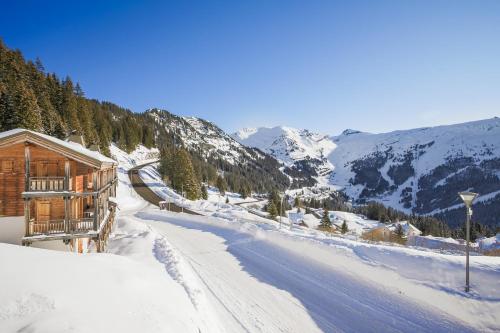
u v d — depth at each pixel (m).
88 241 20.98
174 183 72.44
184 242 21.36
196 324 7.67
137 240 19.89
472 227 87.81
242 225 25.19
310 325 9.80
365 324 9.81
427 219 114.44
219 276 13.90
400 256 13.16
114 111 164.75
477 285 10.57
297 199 120.75
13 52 78.38
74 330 5.02
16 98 48.16
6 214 17.05
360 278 12.59
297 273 14.05
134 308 6.69
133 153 111.38
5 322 5.18
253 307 10.88
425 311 10.09
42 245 17.16
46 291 6.18
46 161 17.73
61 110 75.81
